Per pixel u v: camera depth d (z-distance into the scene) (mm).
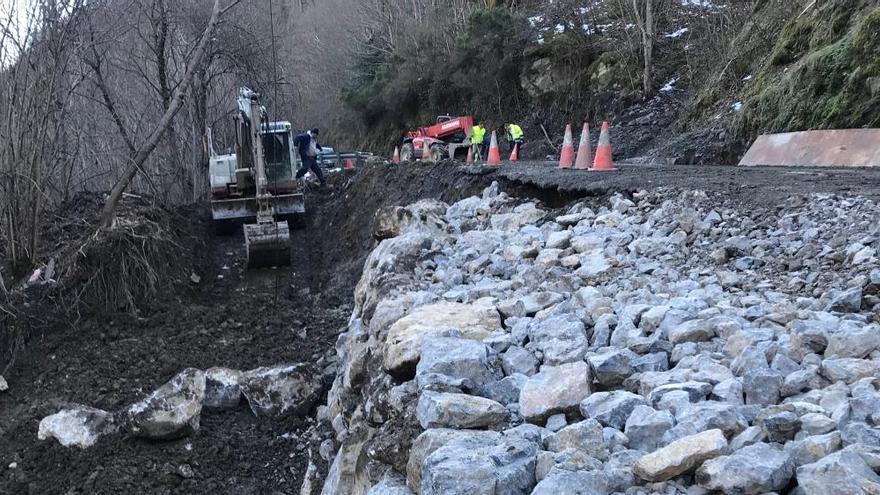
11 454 7812
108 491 6996
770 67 14531
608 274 5113
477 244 6945
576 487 2287
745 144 13648
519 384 3449
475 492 2438
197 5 19016
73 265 10844
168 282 11711
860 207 5223
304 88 42344
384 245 7359
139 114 19312
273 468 7492
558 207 8305
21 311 10078
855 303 3615
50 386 9070
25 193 11156
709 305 4098
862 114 10711
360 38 45094
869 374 2826
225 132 21797
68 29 11633
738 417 2607
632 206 6836
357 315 7590
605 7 28500
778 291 4242
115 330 10258
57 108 12320
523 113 30000
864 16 12023
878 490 1979
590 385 3279
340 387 6836
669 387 2967
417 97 37719
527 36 30078
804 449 2320
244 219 15938
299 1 45469
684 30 25031
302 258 14953
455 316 4484
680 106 21047
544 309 4527
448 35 36438
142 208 13828
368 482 3564
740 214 5906
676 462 2324
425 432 3025
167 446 7594
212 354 9820
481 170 11109
